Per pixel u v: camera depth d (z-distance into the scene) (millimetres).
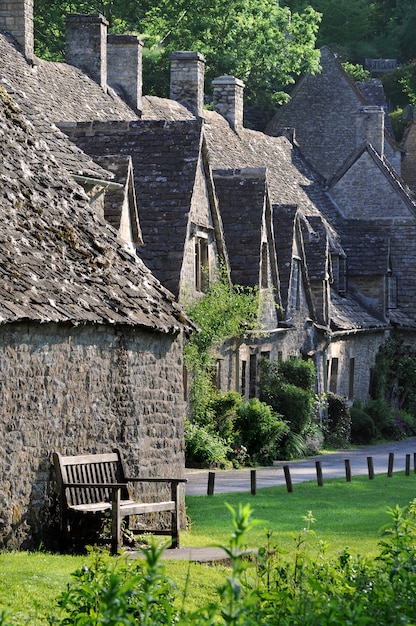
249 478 35406
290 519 26953
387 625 13172
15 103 25391
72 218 24078
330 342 53719
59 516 21188
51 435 21062
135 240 34688
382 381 60656
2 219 21781
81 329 21812
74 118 41688
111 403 23062
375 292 61594
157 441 24859
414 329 63969
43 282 21188
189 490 31828
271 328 46281
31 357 20375
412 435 59781
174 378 25656
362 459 44438
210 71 71625
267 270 45438
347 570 15977
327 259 53438
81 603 14359
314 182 65312
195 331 25406
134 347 23781
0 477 19594
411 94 103438
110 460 22656
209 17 69812
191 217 37688
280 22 74062
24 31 42312
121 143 38219
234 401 39875
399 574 14594
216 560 20688
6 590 16844
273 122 75562
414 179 78438
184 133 38500
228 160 54812
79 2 64375
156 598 12656
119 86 50188
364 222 64438
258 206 44125
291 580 15805
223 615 11312
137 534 23438
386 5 112062
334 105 74938
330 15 107438
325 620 12281
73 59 47812
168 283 36500
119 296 23406
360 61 107062
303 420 45469
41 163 24625
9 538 19875
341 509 28906
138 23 66750
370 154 65375
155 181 37719
